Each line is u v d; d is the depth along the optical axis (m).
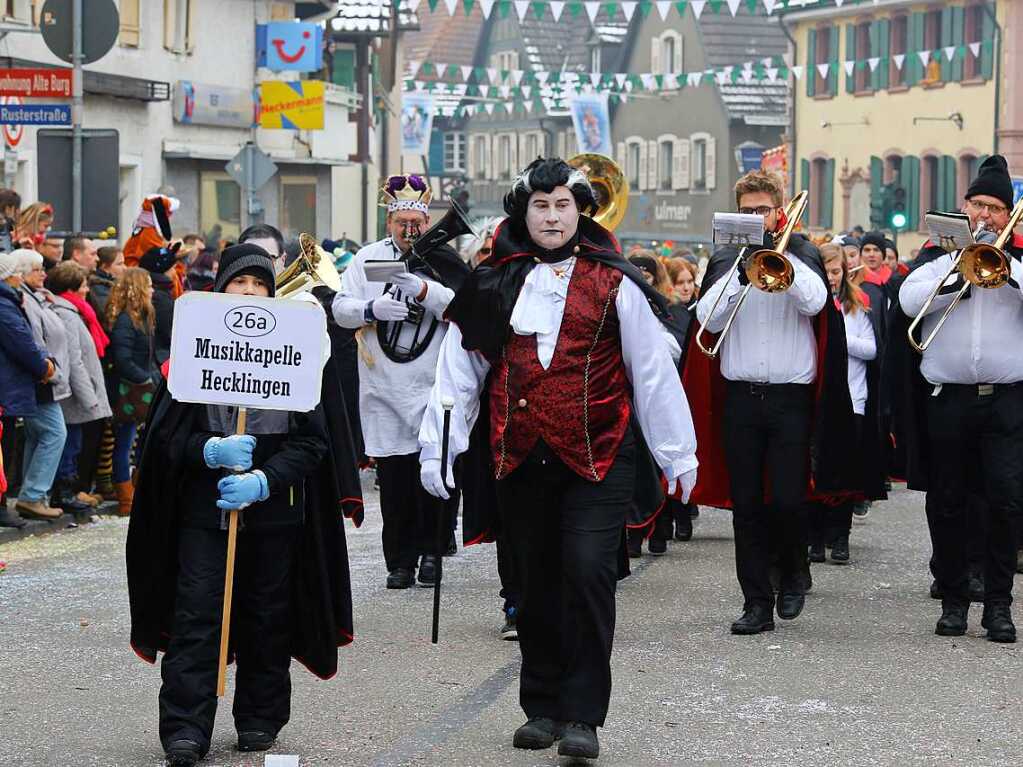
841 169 75.81
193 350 8.80
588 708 8.82
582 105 73.12
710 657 11.54
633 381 9.05
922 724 9.82
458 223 13.97
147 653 9.05
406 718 9.84
